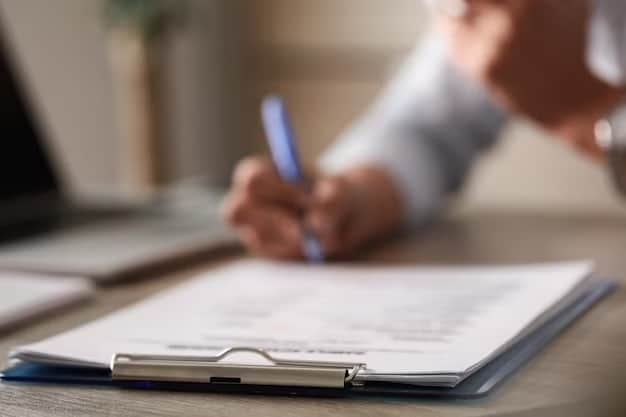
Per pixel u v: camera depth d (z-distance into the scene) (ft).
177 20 6.98
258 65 7.96
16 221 3.29
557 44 2.81
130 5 6.69
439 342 1.62
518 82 2.90
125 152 7.38
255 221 2.81
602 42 2.72
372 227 3.09
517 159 6.49
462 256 2.84
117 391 1.47
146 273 2.57
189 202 3.75
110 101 7.32
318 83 7.64
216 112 8.25
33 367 1.59
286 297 2.12
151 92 6.90
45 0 6.73
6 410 1.39
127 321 1.84
